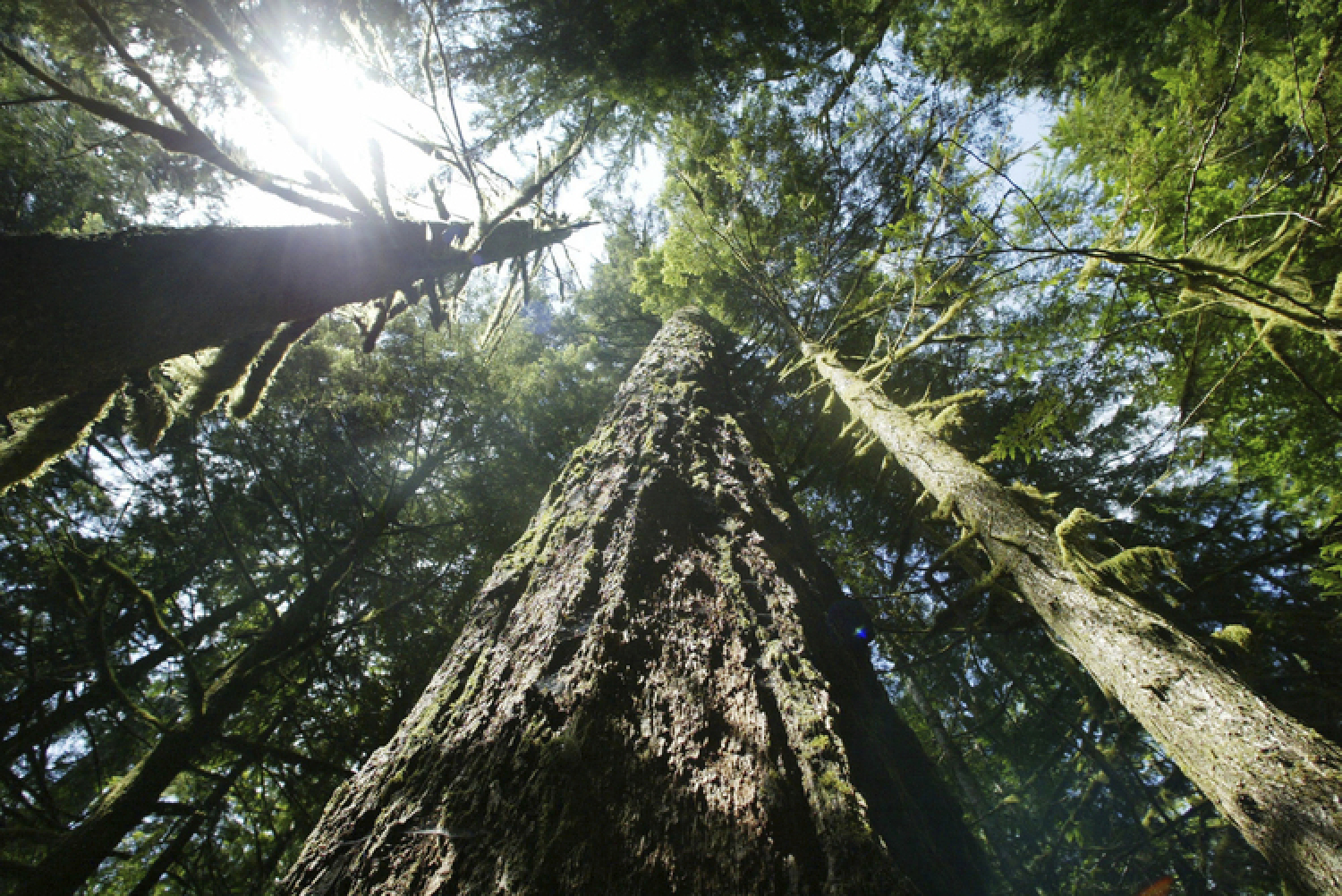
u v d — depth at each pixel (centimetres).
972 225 289
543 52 545
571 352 1024
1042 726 699
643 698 143
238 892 575
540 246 506
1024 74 574
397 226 273
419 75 561
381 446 773
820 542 719
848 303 573
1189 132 225
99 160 612
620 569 192
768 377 763
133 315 177
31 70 184
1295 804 126
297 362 654
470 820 115
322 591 624
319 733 570
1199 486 561
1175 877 599
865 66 612
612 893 96
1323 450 329
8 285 153
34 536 490
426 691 174
